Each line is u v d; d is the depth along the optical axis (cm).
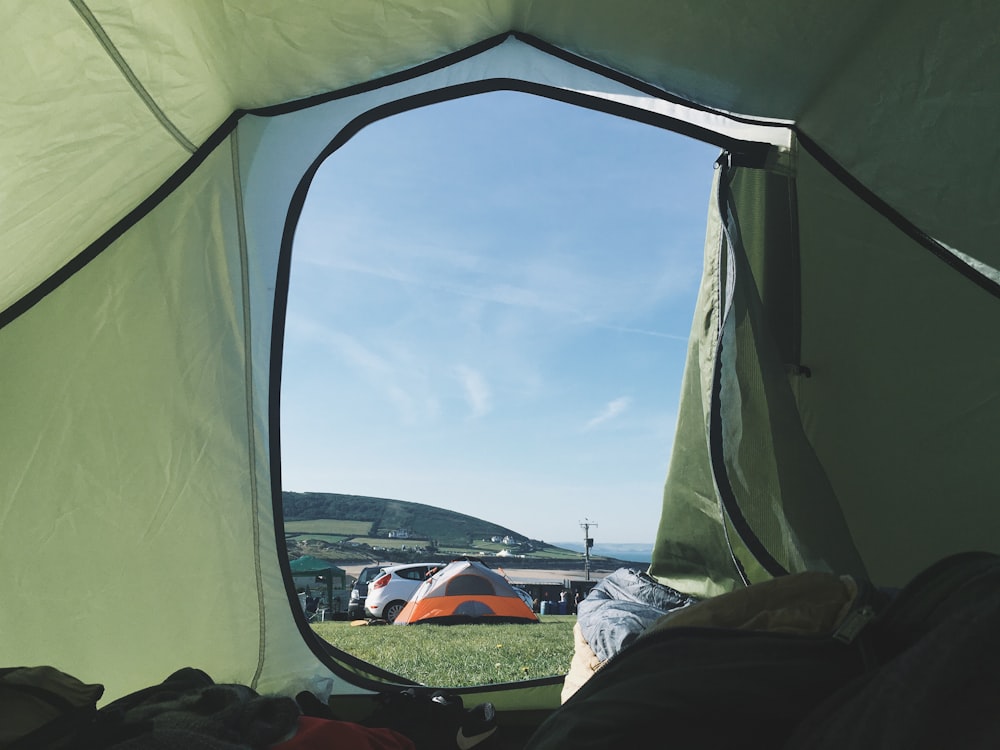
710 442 209
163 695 149
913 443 208
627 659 81
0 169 143
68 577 219
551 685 264
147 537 228
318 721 135
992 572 67
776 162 241
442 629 738
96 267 222
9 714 114
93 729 114
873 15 193
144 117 183
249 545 248
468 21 232
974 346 192
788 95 229
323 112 249
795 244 246
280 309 254
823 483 202
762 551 202
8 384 215
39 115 144
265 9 188
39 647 214
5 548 214
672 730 70
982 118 172
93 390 224
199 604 235
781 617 79
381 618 1081
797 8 197
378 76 244
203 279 236
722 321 215
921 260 204
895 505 212
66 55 142
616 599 287
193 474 236
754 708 69
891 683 56
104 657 221
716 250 225
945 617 66
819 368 239
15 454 216
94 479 223
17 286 197
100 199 194
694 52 224
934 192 192
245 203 243
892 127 198
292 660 254
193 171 229
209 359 238
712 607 84
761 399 212
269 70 216
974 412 194
